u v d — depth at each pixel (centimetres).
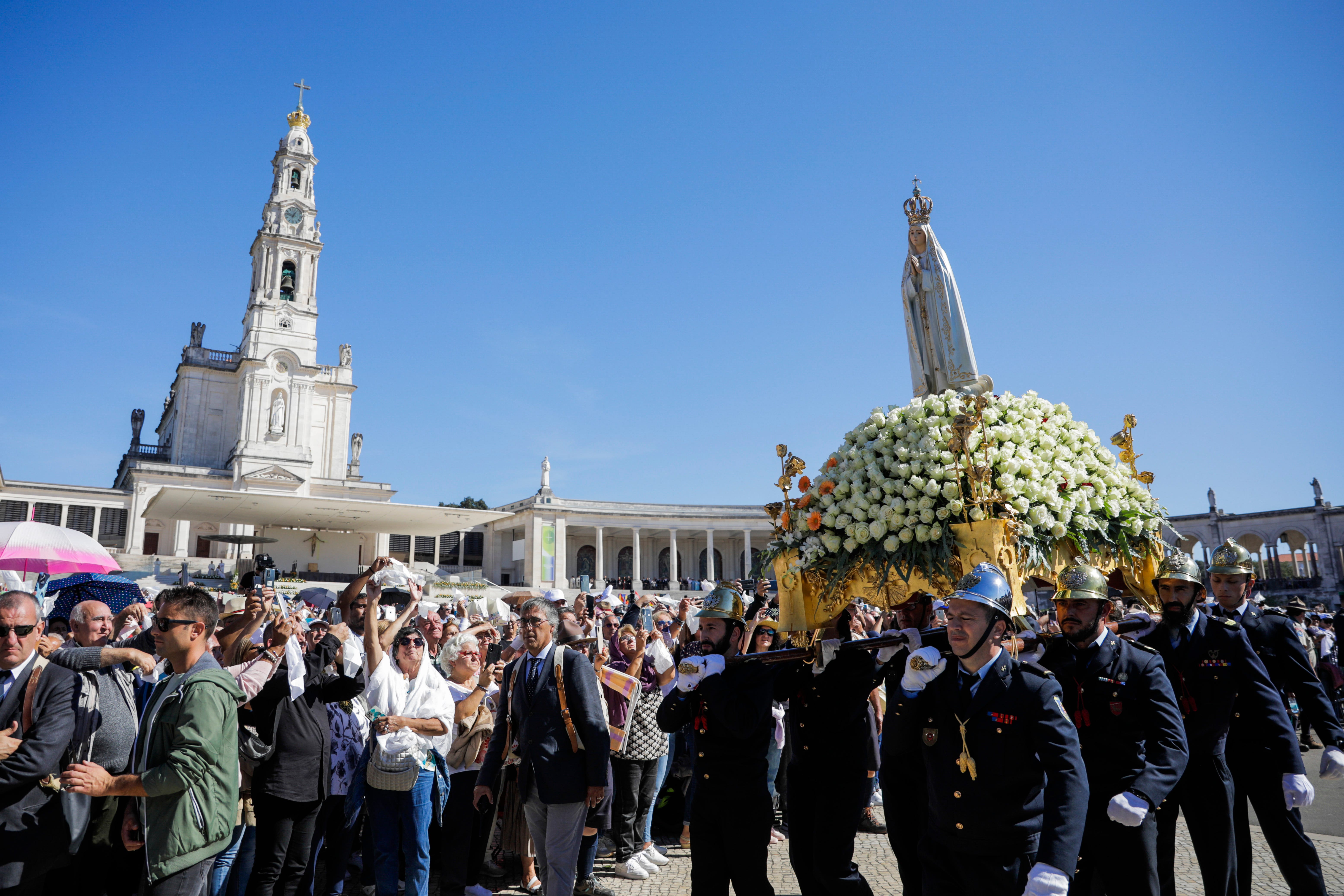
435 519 4978
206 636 460
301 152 6631
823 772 538
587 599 1214
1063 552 547
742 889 500
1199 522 5862
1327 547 5328
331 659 648
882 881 711
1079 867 477
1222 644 552
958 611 407
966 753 398
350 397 6781
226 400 6381
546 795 549
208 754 427
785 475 631
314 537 5688
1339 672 1473
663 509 7138
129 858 504
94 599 682
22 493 5644
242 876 628
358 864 797
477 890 703
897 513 531
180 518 4866
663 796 949
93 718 468
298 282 6394
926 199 818
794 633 579
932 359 794
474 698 723
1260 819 555
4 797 428
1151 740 447
